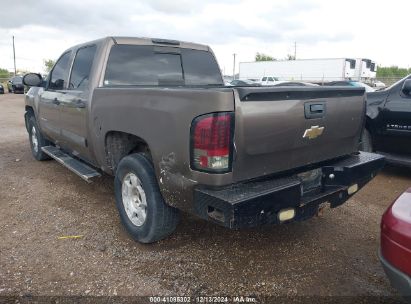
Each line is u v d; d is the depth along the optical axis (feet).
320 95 10.33
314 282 9.94
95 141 13.38
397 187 17.83
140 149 12.21
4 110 56.18
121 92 11.47
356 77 126.00
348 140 12.08
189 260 10.89
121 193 12.24
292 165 10.27
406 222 7.34
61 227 13.00
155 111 9.96
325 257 11.21
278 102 9.27
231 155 8.73
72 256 11.07
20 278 9.93
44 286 9.60
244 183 9.39
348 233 12.81
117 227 13.01
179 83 15.57
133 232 11.79
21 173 19.52
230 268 10.53
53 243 11.85
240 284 9.82
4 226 13.07
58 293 9.34
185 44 15.93
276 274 10.28
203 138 8.70
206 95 8.62
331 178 11.10
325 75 125.39
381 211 14.84
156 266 10.57
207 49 16.79
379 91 19.62
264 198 8.84
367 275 10.28
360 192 17.08
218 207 8.65
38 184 17.62
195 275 10.18
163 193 10.19
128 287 9.62
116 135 12.64
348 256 11.28
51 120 18.04
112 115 11.93
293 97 9.61
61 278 9.96
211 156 8.65
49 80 18.79
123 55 13.99
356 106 11.82
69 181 18.04
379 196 16.57
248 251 11.46
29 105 21.48
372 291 9.56
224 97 8.43
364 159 12.12
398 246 7.34
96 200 15.56
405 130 18.20
